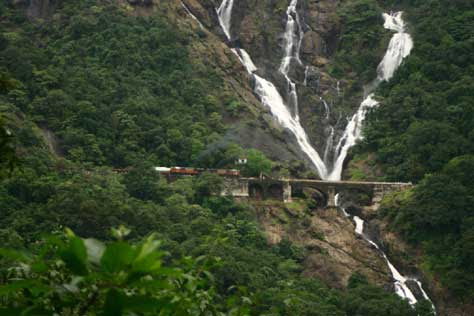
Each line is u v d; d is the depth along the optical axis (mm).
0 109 195000
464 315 178500
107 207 163000
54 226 155000
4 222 158000
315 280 175750
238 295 24625
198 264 23094
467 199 192125
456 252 185125
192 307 21125
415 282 189000
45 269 14695
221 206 196375
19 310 13719
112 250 13492
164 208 181250
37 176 175000
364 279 185500
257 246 185875
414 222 195250
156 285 14320
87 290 14273
